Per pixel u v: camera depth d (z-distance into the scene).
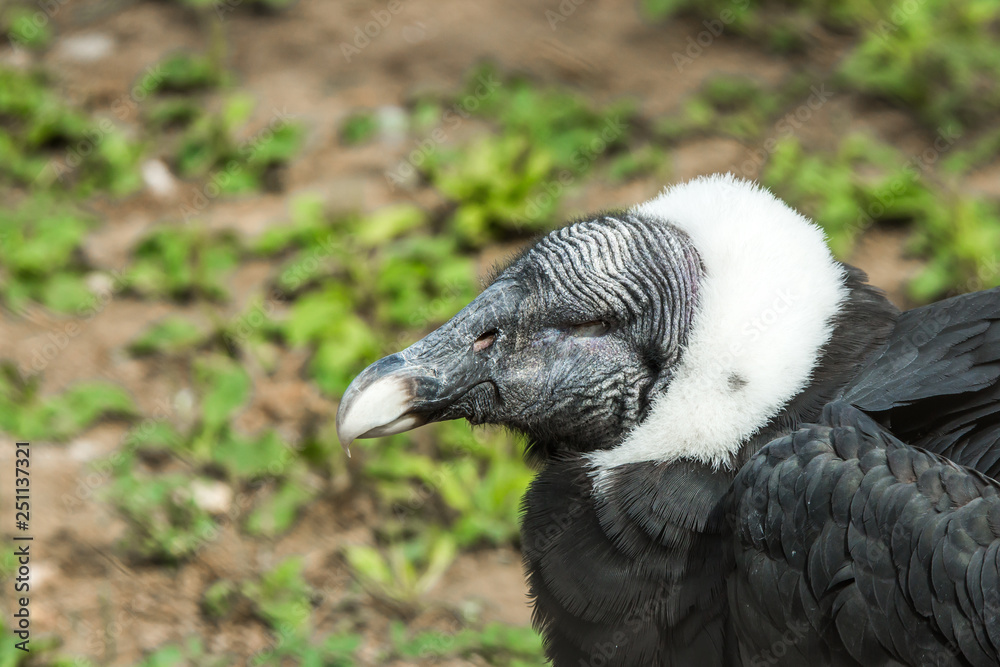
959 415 5.97
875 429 5.66
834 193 12.88
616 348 6.45
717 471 5.96
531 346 6.54
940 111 14.34
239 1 17.02
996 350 5.97
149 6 17.06
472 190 12.97
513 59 15.66
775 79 15.11
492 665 8.43
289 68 15.81
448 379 6.43
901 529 5.36
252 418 10.95
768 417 5.96
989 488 5.43
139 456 10.52
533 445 7.06
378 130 14.56
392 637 8.73
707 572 5.89
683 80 15.17
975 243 12.10
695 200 6.54
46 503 9.98
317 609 9.05
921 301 11.74
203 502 10.01
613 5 16.77
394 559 9.41
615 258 6.39
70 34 16.55
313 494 10.09
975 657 5.19
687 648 5.96
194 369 11.41
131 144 14.46
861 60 15.10
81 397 10.99
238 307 12.20
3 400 10.91
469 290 11.84
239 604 9.02
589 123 14.26
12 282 12.54
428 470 9.98
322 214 12.97
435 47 16.02
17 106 15.04
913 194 12.80
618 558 6.03
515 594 9.17
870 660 5.42
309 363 11.44
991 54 15.33
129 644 8.75
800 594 5.52
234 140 14.57
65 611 9.04
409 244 12.55
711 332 6.07
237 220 13.37
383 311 11.72
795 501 5.55
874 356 6.09
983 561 5.22
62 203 13.77
